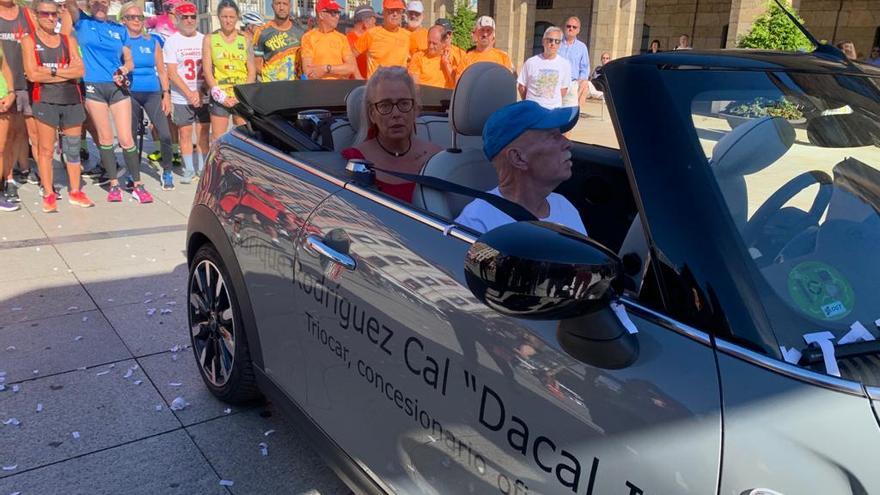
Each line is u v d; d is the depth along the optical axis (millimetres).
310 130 2695
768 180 1534
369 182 2164
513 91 2611
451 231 1798
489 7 22422
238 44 7098
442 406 1699
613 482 1301
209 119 7426
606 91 1609
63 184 7191
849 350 1242
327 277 2100
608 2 16906
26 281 4504
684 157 1433
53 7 5613
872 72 1901
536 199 1934
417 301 1761
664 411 1240
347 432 2121
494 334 1555
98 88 6234
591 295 1186
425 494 1813
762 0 13656
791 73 1729
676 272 1331
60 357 3510
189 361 3521
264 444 2834
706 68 1639
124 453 2762
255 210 2518
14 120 6102
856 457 1074
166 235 5602
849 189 1623
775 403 1153
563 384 1399
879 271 1472
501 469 1551
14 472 2617
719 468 1155
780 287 1340
